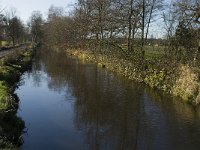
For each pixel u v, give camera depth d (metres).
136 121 19.08
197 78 23.61
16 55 43.84
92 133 17.02
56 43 103.75
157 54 39.94
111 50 43.72
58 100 24.20
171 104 22.86
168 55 30.73
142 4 34.31
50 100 24.16
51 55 68.12
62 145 15.28
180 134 16.91
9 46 76.38
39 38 141.25
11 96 20.81
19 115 19.92
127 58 36.25
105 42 45.00
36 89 28.33
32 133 16.70
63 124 18.42
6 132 14.48
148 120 19.22
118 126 18.25
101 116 20.11
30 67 43.84
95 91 27.44
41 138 16.02
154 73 29.20
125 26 39.78
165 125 18.33
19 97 24.88
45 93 26.69
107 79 33.81
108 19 42.19
